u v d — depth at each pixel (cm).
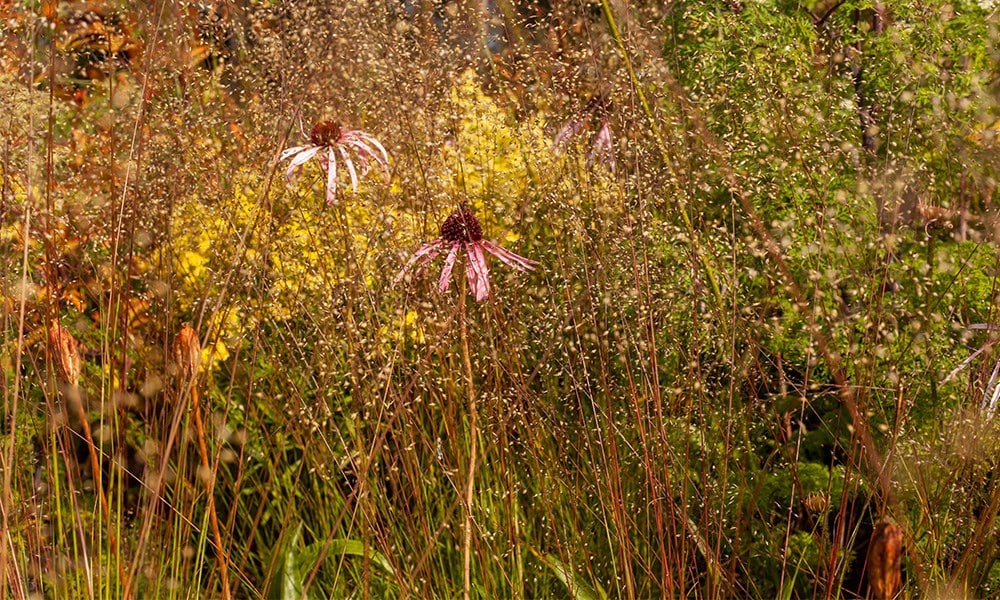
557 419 237
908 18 302
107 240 244
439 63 305
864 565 208
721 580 222
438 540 237
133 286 269
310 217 259
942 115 274
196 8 294
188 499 232
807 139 268
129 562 218
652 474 205
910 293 263
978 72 289
